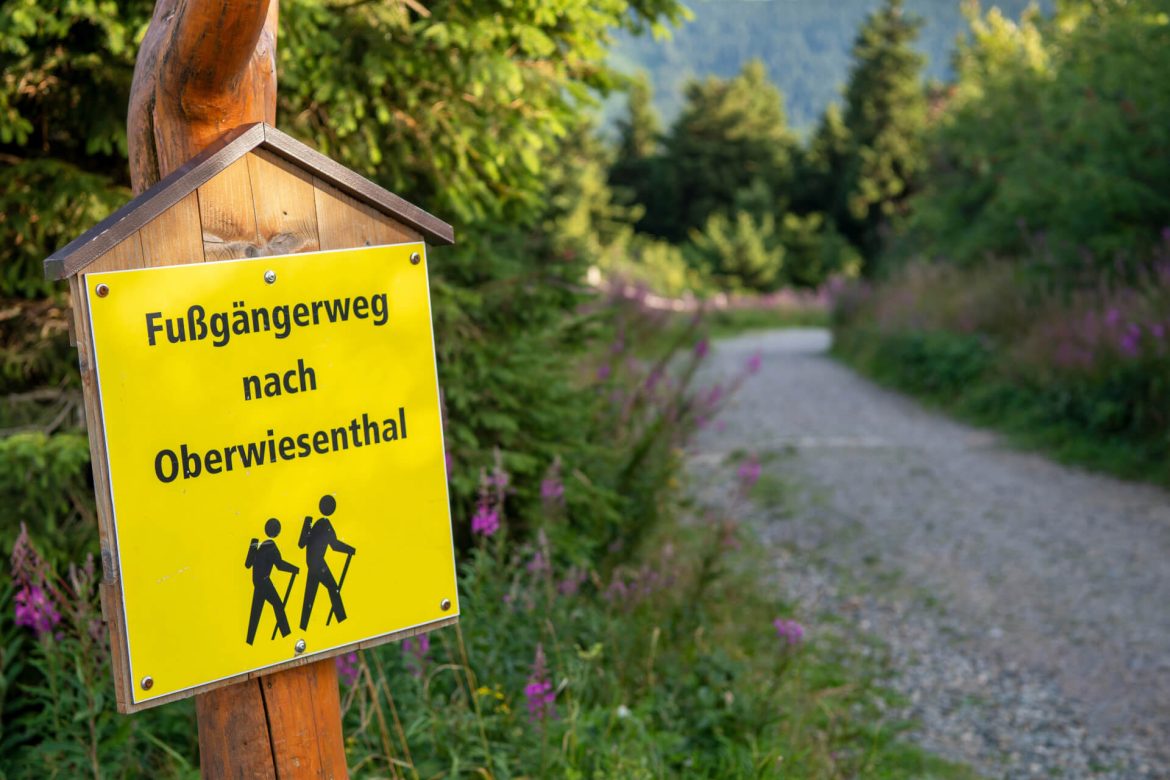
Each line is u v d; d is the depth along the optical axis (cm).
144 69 181
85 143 408
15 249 390
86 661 275
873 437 1059
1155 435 870
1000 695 477
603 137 4050
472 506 441
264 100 194
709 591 539
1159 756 420
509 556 431
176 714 297
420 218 190
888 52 4362
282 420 178
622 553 505
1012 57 1772
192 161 168
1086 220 1120
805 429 1116
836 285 2109
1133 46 1033
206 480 171
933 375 1283
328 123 392
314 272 181
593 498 485
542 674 303
